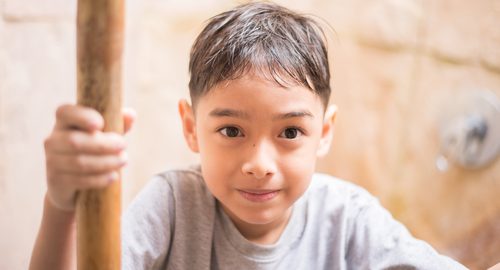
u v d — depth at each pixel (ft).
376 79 4.88
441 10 4.48
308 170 2.13
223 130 2.06
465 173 4.46
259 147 2.02
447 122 4.50
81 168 1.48
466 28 4.38
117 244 1.60
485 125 4.29
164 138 5.22
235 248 2.37
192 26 5.07
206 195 2.43
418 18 4.60
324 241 2.48
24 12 3.76
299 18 2.38
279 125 2.02
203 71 2.13
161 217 2.37
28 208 4.07
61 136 1.47
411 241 2.35
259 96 1.99
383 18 4.78
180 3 5.00
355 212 2.52
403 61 4.73
